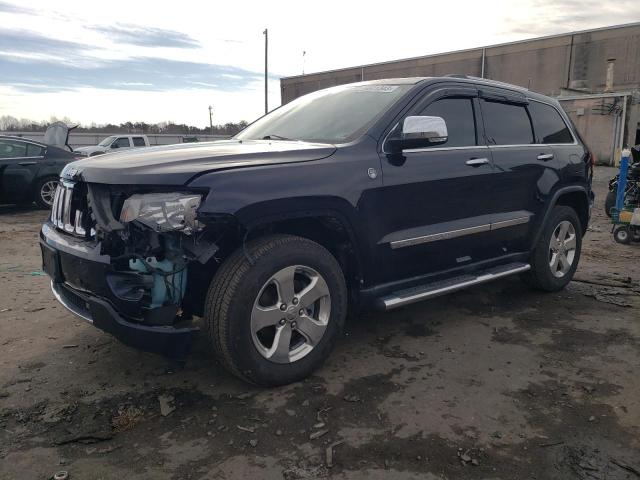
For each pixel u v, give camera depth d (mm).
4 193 10250
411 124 3365
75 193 3197
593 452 2574
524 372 3420
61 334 3990
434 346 3830
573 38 43125
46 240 3379
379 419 2855
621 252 7082
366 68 56344
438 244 3834
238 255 2965
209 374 3359
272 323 3057
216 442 2650
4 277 5539
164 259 2822
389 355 3672
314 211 3139
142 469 2445
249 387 3195
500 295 5035
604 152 28625
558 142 5062
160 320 2846
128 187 2830
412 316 4441
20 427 2771
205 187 2775
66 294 3307
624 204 8047
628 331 4129
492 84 4488
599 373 3402
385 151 3529
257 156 3105
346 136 3584
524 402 3039
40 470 2432
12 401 3027
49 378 3303
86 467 2455
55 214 3461
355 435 2709
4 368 3434
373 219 3422
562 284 5102
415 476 2398
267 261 2957
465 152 4004
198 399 3055
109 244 2859
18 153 10469
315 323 3238
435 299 4891
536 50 45438
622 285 5398
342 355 3662
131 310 2826
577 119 29391
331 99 4250
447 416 2889
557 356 3666
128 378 3305
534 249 4836
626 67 40969
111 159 3158
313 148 3311
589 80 42875
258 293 2947
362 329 4148
